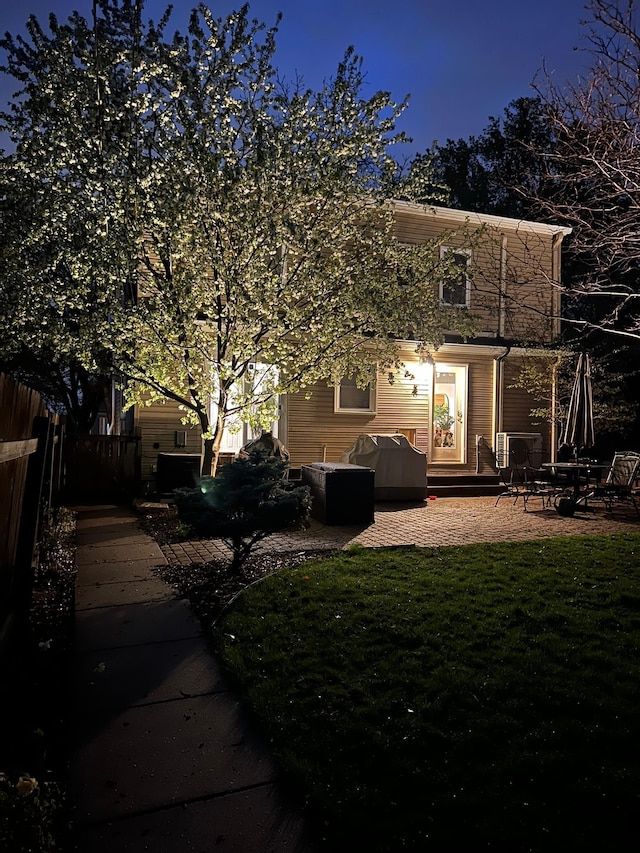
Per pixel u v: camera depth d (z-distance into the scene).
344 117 9.48
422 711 3.39
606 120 6.80
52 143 8.58
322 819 2.55
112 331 8.83
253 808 2.63
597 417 16.34
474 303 15.12
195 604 5.35
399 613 4.97
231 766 2.94
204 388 9.73
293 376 10.17
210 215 8.91
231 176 8.53
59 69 8.66
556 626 4.76
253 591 5.58
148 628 4.73
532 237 15.77
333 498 9.41
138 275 9.34
